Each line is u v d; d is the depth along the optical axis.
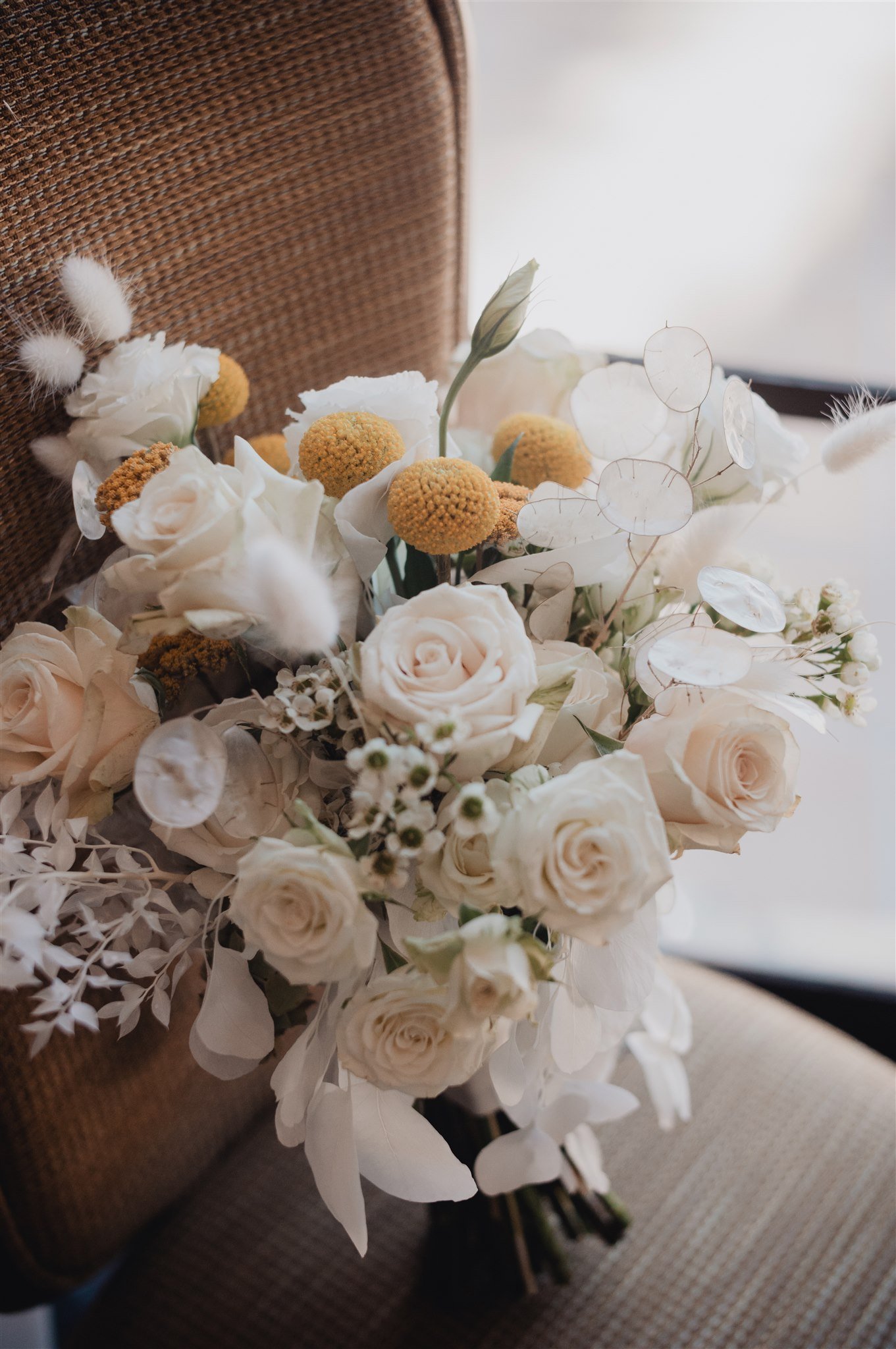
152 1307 0.67
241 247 0.63
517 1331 0.64
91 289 0.55
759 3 0.85
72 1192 0.63
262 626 0.48
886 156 0.91
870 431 0.53
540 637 0.52
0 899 0.49
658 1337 0.64
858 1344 0.63
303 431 0.53
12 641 0.51
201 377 0.55
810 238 0.97
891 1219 0.67
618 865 0.45
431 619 0.47
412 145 0.64
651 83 0.91
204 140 0.59
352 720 0.48
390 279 0.68
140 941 0.52
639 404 0.55
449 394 0.53
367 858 0.46
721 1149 0.71
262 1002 0.50
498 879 0.46
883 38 0.85
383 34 0.60
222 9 0.57
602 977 0.50
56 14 0.54
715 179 0.95
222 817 0.48
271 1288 0.67
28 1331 0.83
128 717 0.50
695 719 0.48
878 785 1.11
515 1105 0.55
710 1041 0.77
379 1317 0.65
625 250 1.00
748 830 0.49
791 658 0.53
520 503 0.52
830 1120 0.72
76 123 0.56
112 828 0.53
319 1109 0.50
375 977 0.50
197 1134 0.70
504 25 0.89
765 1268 0.66
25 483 0.59
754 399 0.55
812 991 1.10
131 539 0.46
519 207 0.99
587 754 0.50
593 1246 0.67
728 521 0.51
